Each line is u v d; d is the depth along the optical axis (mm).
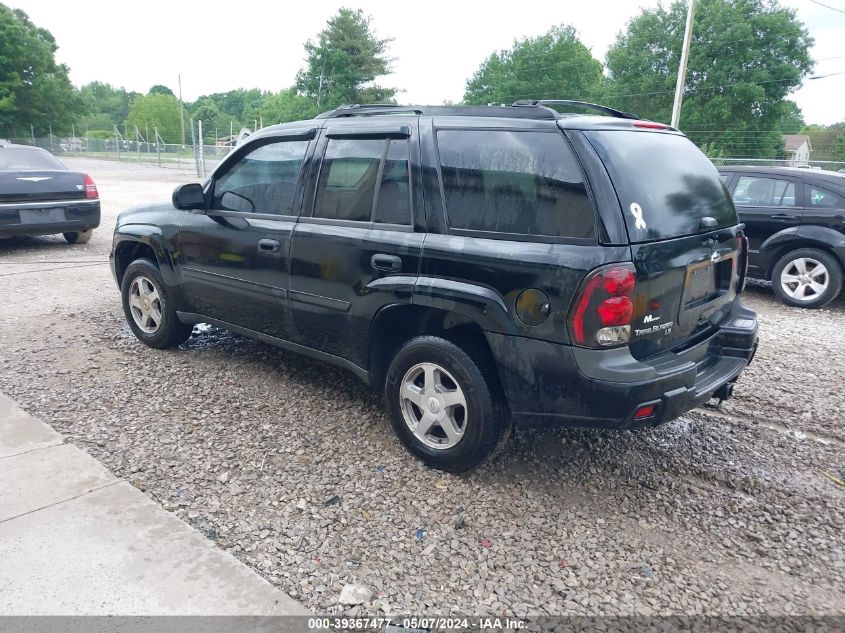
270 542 2994
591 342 2936
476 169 3334
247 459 3723
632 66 53062
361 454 3812
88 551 2865
